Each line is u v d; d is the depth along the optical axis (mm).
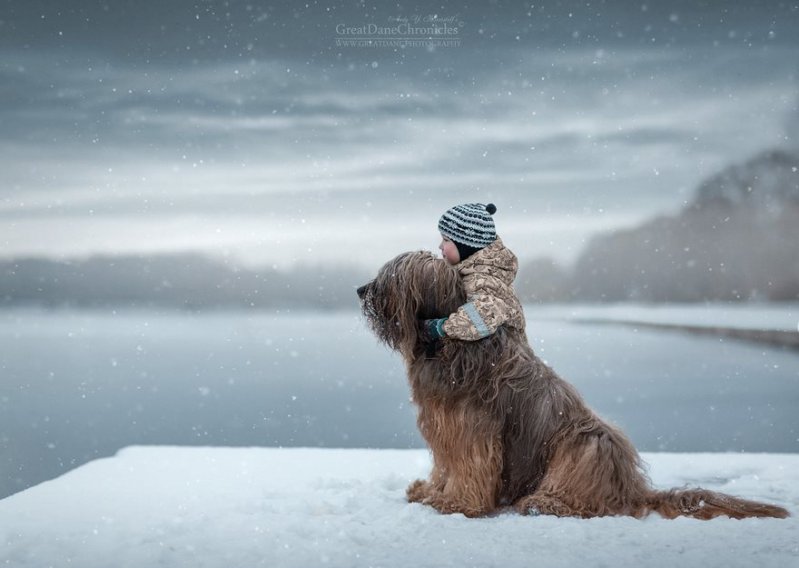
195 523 4672
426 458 7008
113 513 5039
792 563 3752
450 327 4820
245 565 3920
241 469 6543
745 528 4359
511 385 4906
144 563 3984
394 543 4230
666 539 4160
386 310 5051
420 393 5020
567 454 4789
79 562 4023
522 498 4945
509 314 4977
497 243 5203
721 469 6402
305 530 4512
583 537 4203
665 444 12617
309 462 6859
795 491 5559
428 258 5055
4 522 4836
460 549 4078
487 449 4875
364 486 5773
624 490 4758
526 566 3787
